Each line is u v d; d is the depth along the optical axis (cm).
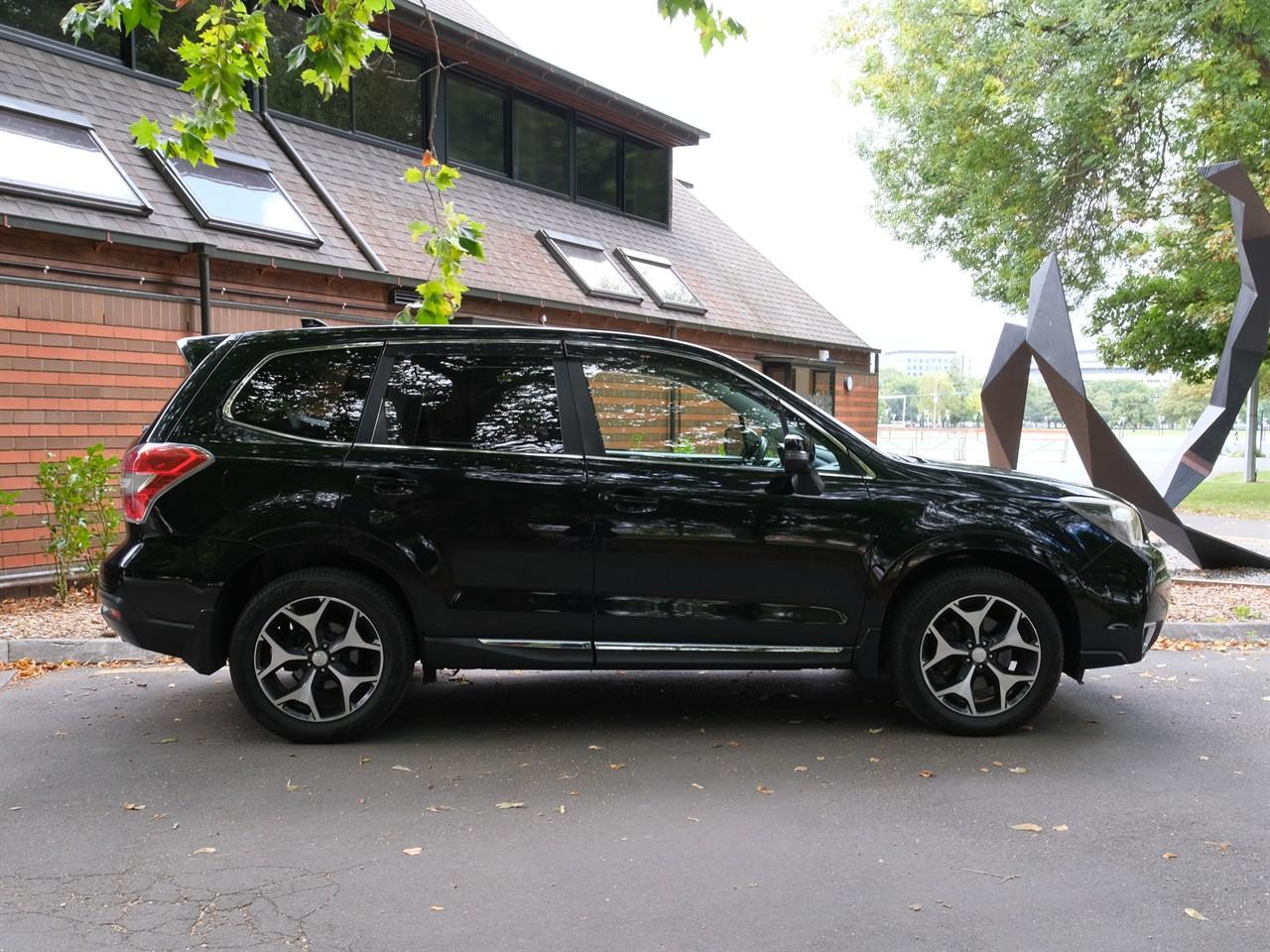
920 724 502
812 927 294
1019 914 302
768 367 1891
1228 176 911
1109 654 473
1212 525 1533
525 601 464
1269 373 2539
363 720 463
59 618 725
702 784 416
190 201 962
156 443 465
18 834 363
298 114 1220
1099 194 1995
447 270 764
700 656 470
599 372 483
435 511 460
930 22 1959
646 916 301
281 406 473
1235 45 1636
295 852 348
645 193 1825
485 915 302
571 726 500
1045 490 482
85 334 847
